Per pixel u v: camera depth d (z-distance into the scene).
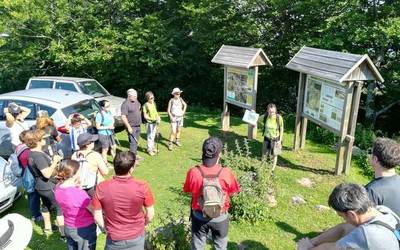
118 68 18.55
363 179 8.95
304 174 8.87
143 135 11.67
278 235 6.10
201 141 11.15
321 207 7.02
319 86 9.42
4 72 20.34
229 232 6.12
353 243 2.60
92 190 5.42
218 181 4.23
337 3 12.85
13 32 18.02
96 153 5.59
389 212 2.80
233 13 15.30
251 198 6.50
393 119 16.86
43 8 17.70
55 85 12.84
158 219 6.40
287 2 13.70
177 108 10.18
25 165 5.67
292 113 14.94
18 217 2.99
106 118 8.48
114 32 17.67
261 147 10.62
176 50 18.17
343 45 13.02
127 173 3.96
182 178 8.38
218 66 19.31
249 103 11.12
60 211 5.20
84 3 18.34
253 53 10.64
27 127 7.52
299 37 14.61
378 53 13.59
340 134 8.61
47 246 5.70
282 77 17.23
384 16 12.39
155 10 19.12
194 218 4.43
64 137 8.21
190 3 15.50
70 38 18.22
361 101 17.23
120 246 4.00
